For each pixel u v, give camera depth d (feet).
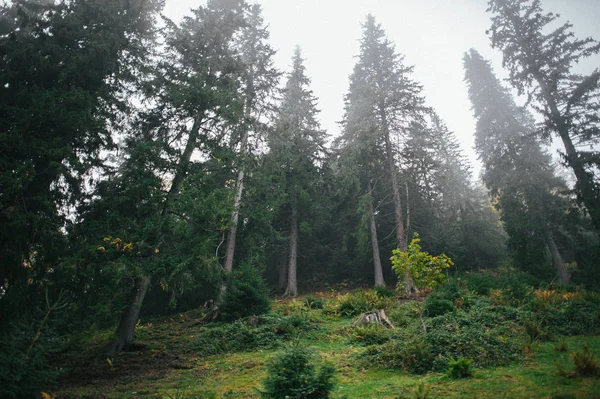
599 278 59.06
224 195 38.65
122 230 34.32
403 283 36.40
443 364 24.26
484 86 92.63
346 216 89.10
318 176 86.58
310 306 58.65
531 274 70.69
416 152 77.66
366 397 19.60
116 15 45.68
